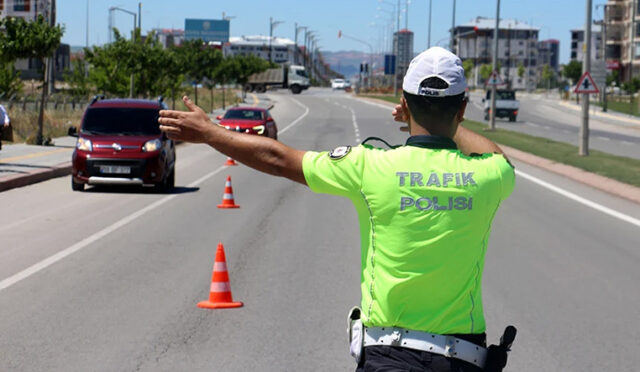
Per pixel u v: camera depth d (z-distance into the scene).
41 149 27.36
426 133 3.07
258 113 34.62
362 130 49.34
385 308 2.97
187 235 12.73
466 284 2.99
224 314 7.98
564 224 14.55
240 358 6.59
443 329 2.96
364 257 3.06
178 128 3.04
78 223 13.80
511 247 12.09
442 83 2.99
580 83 28.45
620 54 147.88
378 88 137.50
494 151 3.31
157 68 47.47
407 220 2.95
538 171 24.94
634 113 82.31
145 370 6.27
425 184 2.97
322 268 10.27
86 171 18.08
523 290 9.20
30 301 8.41
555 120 69.69
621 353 6.84
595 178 21.56
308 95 115.56
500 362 3.02
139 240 12.19
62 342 6.97
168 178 18.94
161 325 7.55
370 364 2.99
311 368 6.34
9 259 10.64
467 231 2.97
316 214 15.41
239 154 3.01
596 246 12.26
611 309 8.37
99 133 18.66
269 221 14.39
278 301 8.52
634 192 18.72
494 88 45.34
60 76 95.69
